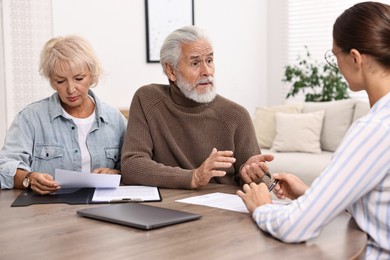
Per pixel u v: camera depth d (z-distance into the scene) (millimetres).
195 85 2105
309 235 1219
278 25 5816
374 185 1211
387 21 1250
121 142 2293
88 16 4387
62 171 1792
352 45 1274
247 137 2178
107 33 4523
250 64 5730
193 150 2172
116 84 4621
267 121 4961
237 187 1938
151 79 4883
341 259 1128
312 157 4359
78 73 2059
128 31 4668
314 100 5219
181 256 1138
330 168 1206
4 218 1490
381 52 1245
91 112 2244
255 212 1363
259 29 5805
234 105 2209
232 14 5480
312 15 5543
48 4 4078
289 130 4664
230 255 1145
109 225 1397
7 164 1946
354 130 1208
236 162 2180
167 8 4898
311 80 5172
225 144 2174
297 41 5695
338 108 4668
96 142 2217
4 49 3859
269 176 1890
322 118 4691
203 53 2090
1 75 3867
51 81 2096
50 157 2141
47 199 1733
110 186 1854
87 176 1809
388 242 1254
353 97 5285
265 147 4918
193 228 1362
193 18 5090
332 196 1188
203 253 1157
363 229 1304
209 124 2176
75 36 2141
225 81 5473
